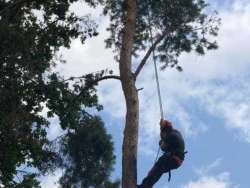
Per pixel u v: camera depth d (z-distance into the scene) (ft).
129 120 50.29
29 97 71.20
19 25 73.46
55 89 71.31
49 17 76.43
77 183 87.45
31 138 69.67
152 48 60.85
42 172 71.72
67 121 73.26
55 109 72.49
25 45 69.62
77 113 73.97
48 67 73.10
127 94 52.37
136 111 51.08
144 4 75.56
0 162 68.44
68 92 72.33
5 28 68.74
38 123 71.77
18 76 70.49
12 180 69.21
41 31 74.95
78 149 80.64
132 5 58.90
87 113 75.72
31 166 70.95
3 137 67.97
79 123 75.77
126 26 57.52
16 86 69.82
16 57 69.21
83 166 85.92
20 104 70.13
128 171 47.09
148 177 47.65
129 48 55.77
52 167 72.33
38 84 71.56
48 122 72.02
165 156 47.57
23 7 75.72
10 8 73.26
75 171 86.48
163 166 47.44
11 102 68.49
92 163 86.69
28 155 70.79
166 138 48.01
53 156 72.79
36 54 72.43
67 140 74.74
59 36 75.36
